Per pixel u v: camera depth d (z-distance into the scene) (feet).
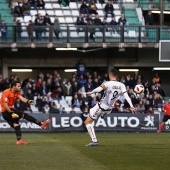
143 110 253.65
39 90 262.06
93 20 285.02
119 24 287.69
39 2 299.38
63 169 94.38
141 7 313.53
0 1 301.43
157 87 273.33
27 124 223.30
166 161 105.70
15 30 272.51
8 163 102.32
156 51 307.99
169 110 222.48
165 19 324.80
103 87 131.95
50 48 289.12
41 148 129.90
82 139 168.86
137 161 105.60
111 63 306.14
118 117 228.22
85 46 277.03
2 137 182.91
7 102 139.64
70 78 290.35
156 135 200.64
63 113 226.79
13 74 304.50
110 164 101.04
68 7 304.50
